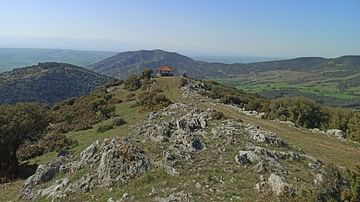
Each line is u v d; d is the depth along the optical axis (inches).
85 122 2664.9
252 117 2169.0
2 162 1670.8
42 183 1229.1
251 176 933.8
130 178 1000.2
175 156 1064.8
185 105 1897.1
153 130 1301.7
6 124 1692.9
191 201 809.5
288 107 2566.4
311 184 869.2
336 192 663.8
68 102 3927.2
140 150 1120.8
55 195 1048.8
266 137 1252.5
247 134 1286.9
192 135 1221.1
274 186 844.0
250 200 803.4
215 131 1288.1
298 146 1435.8
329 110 2583.7
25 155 1998.0
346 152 1444.4
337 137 1784.0
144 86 3841.0
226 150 1117.1
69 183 1091.9
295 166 1039.0
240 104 3095.5
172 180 940.0
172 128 1333.7
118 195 925.8
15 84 6835.6
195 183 904.9
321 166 1076.5
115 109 2947.8
